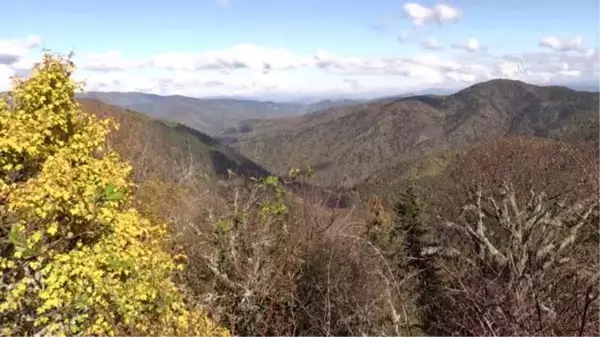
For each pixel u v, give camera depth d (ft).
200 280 37.86
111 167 29.22
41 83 27.55
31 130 26.14
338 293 25.09
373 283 28.25
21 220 23.47
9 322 24.26
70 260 24.61
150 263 27.30
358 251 37.35
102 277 25.62
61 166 25.27
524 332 12.55
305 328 31.04
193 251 38.75
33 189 23.89
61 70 28.32
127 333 26.48
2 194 23.66
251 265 34.83
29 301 24.12
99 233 27.02
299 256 36.68
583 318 11.38
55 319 24.11
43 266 24.66
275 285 33.76
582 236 29.50
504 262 27.17
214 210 40.91
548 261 25.98
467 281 18.70
